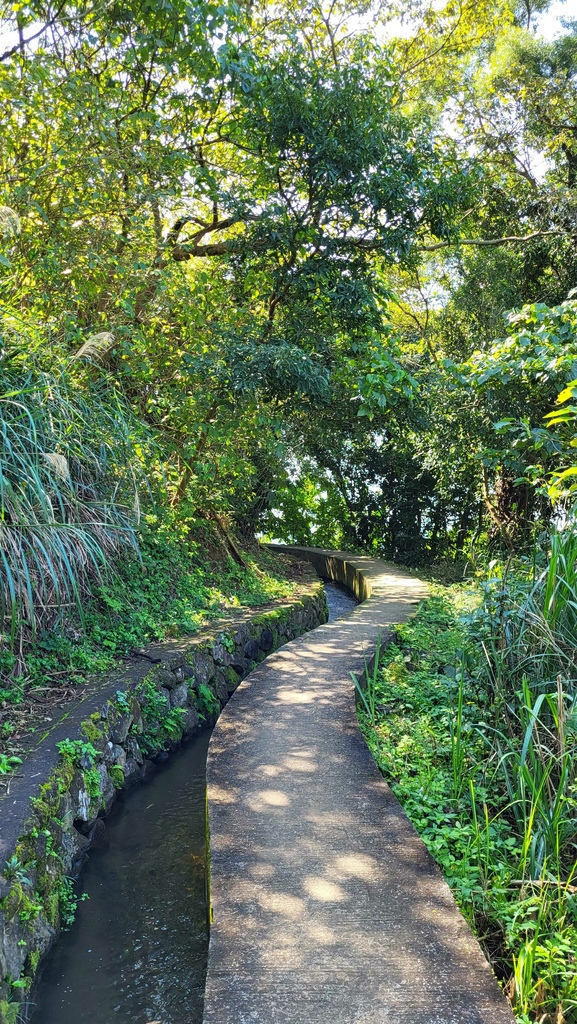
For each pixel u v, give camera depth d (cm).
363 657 639
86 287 620
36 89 551
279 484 1245
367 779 383
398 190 741
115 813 456
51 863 341
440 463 1208
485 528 1602
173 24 557
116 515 527
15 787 345
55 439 450
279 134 703
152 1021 280
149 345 668
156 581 757
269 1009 216
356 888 279
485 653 438
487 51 1309
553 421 438
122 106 624
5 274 550
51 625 511
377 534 1981
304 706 505
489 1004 220
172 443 756
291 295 800
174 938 330
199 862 396
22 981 274
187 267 818
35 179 573
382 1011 215
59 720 433
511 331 588
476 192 858
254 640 785
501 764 369
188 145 742
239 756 413
